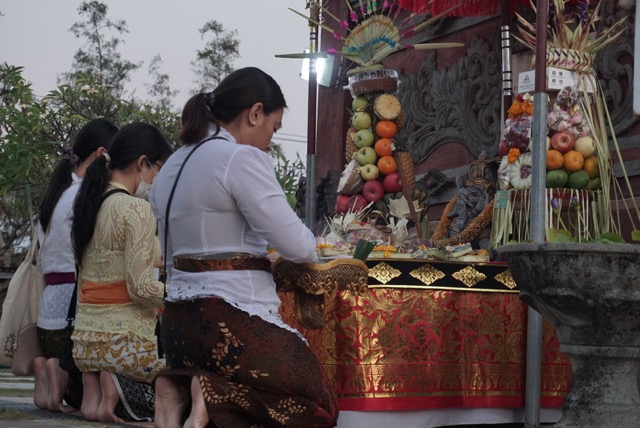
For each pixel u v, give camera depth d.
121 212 5.04
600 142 4.76
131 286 4.94
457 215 5.37
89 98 16.83
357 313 4.39
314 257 3.28
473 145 6.68
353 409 4.38
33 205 16.73
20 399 6.81
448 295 4.57
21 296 5.98
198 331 3.13
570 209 4.74
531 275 3.67
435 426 4.55
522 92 4.96
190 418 3.05
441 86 7.03
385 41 5.54
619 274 3.49
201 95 3.32
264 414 3.12
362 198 5.45
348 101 7.77
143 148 5.24
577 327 3.65
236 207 3.16
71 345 5.43
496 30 6.54
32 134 14.24
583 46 4.87
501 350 4.67
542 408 4.73
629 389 3.64
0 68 14.71
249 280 3.17
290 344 3.15
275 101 3.33
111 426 4.93
